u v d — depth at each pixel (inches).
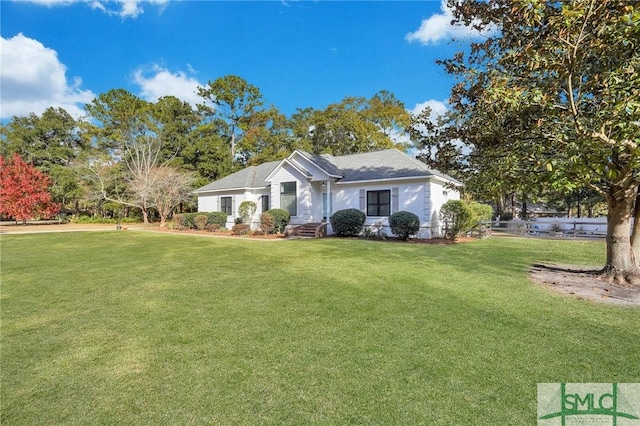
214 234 742.5
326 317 181.5
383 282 255.8
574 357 133.5
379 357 134.8
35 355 141.3
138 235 668.1
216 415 100.0
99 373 125.8
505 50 252.5
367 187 652.1
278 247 464.4
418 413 99.5
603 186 263.1
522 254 397.4
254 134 1437.0
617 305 199.3
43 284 263.4
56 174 1288.1
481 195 299.9
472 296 217.9
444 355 135.9
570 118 219.3
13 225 1109.7
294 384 116.0
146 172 1045.2
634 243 269.6
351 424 95.0
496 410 100.8
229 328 167.9
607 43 189.9
